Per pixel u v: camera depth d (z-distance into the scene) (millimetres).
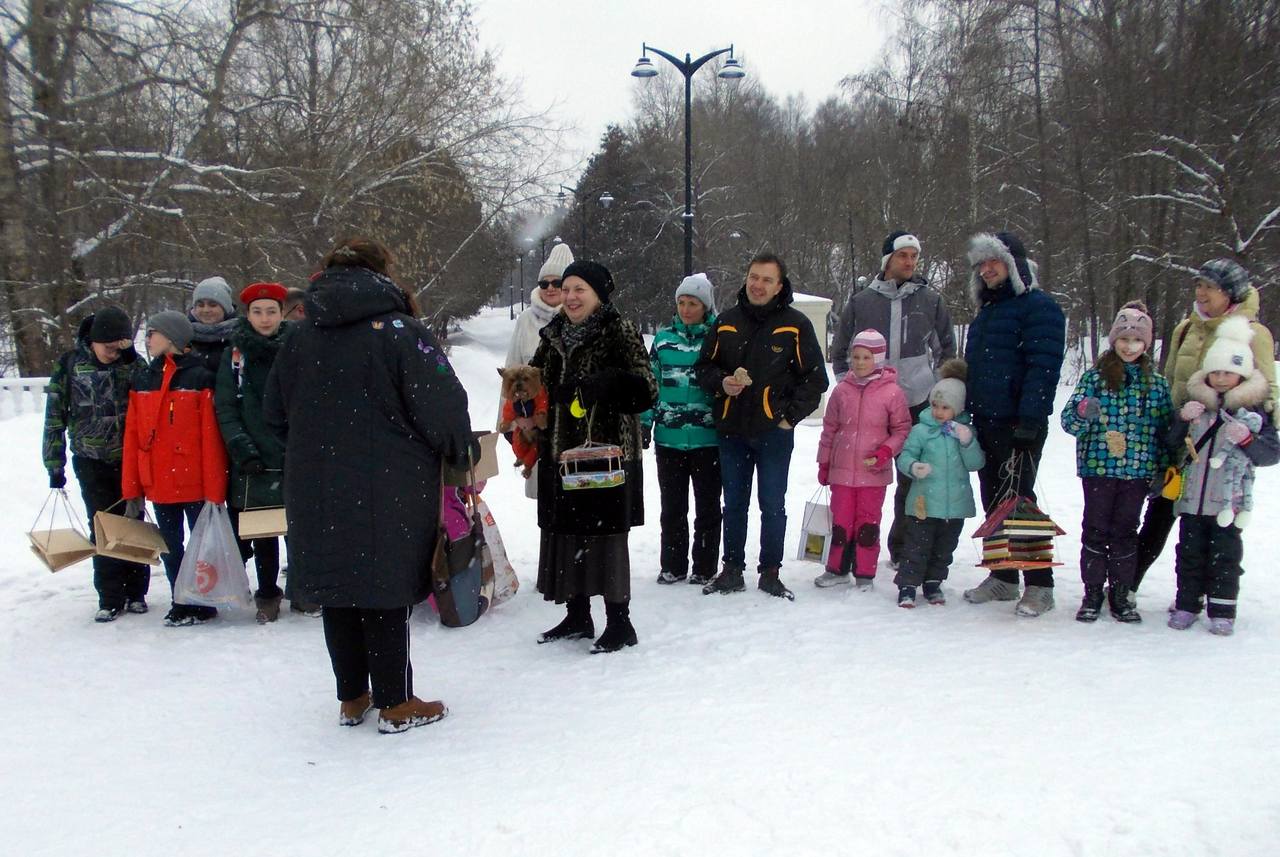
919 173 25281
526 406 4461
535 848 2625
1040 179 18000
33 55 14180
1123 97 15914
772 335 5008
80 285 15148
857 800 2812
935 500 4898
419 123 18047
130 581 5254
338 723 3678
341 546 3416
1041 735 3227
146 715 3787
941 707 3520
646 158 41500
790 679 3887
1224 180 15047
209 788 3119
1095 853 2490
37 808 3000
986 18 17844
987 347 4938
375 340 3436
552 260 5688
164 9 15109
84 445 5109
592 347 4363
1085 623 4598
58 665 4395
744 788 2918
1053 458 9836
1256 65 15102
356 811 2908
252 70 17297
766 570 5211
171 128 16719
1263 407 4293
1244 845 2484
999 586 5047
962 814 2705
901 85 24984
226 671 4289
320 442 3436
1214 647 4160
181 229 16078
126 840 2781
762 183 39281
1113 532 4590
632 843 2625
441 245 20922
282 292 4906
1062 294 19906
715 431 5359
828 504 5531
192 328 5109
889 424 5230
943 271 25391
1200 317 4762
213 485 4922
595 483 4262
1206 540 4422
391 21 17812
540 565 4500
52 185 14883
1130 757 3029
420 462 3537
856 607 4961
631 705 3684
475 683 4043
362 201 18344
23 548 6805
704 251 37906
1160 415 4520
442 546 3639
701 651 4316
